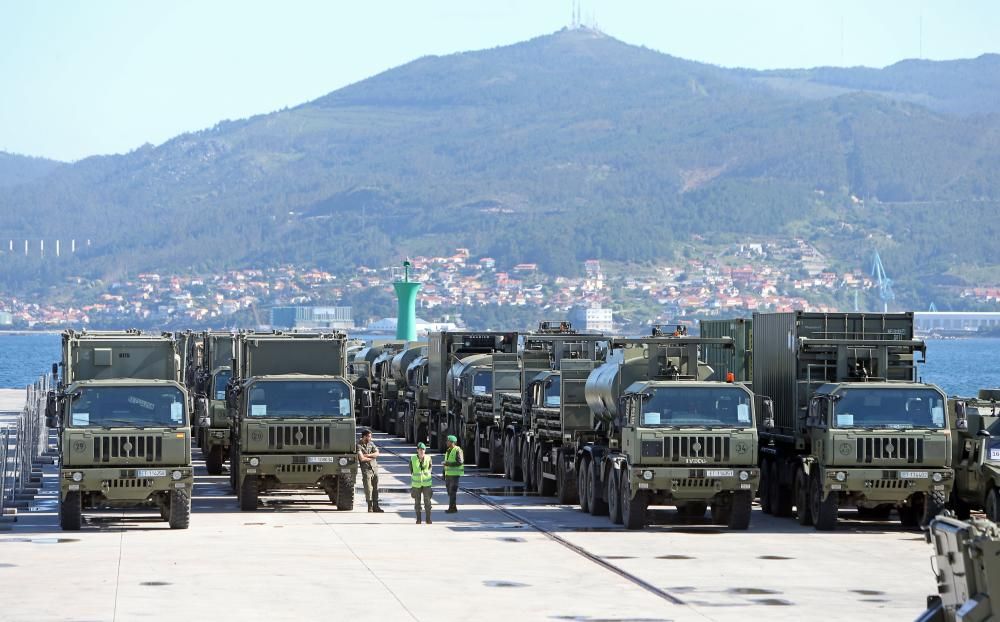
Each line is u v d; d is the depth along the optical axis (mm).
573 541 59969
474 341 114250
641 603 44812
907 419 63438
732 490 63562
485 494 81875
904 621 41969
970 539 31875
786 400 69375
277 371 77000
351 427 71500
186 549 56844
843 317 68812
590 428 74438
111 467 62250
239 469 72562
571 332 105000
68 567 51688
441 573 50719
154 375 70438
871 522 68688
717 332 80250
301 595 45906
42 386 116000
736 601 45219
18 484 83938
